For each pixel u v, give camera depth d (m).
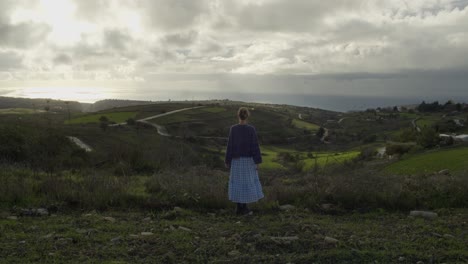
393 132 108.81
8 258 4.66
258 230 6.11
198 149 46.72
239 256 4.95
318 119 151.25
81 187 8.07
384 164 46.44
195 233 5.95
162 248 5.20
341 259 4.94
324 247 5.36
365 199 8.05
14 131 15.91
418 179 9.27
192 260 4.87
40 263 4.55
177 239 5.57
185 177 9.13
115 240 5.44
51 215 6.81
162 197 7.96
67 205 7.43
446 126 96.69
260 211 7.60
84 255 4.87
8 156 14.18
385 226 6.62
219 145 70.19
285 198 8.29
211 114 118.94
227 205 7.79
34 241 5.29
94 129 56.09
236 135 7.26
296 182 9.97
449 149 54.09
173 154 15.62
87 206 7.45
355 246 5.44
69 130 48.25
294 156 49.72
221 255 5.06
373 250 5.26
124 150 14.87
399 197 8.04
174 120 103.19
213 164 19.47
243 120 7.37
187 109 126.56
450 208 7.82
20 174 9.87
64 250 5.00
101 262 4.63
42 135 16.38
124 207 7.58
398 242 5.63
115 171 12.94
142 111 119.25
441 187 8.48
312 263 4.82
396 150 58.69
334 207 7.82
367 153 55.28
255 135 7.28
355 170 9.45
